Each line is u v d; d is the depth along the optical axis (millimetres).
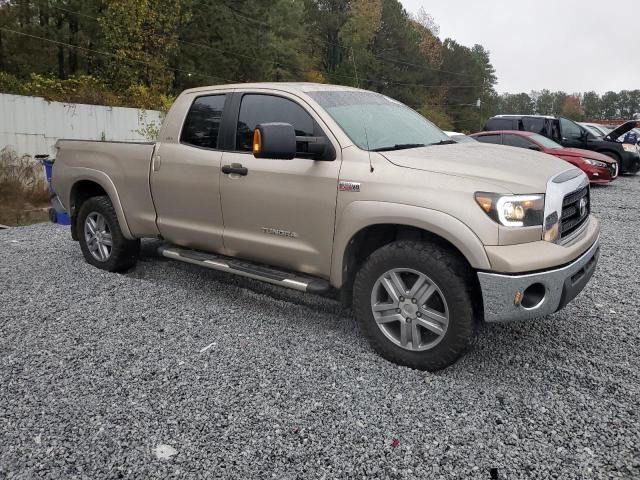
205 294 5039
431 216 3297
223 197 4395
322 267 3902
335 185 3729
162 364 3582
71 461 2592
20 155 13578
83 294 4957
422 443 2740
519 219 3195
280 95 4203
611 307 4730
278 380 3371
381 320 3639
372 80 51719
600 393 3232
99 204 5547
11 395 3186
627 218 9477
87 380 3365
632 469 2529
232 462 2588
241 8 32938
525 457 2627
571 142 15734
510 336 4102
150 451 2668
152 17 23641
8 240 7566
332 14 57000
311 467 2557
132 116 16062
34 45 27094
